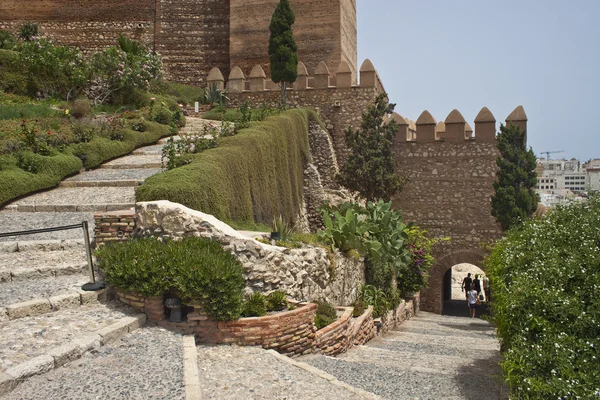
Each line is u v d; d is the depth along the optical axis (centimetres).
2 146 1669
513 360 676
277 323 815
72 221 1281
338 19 2939
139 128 2203
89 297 837
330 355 969
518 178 2394
